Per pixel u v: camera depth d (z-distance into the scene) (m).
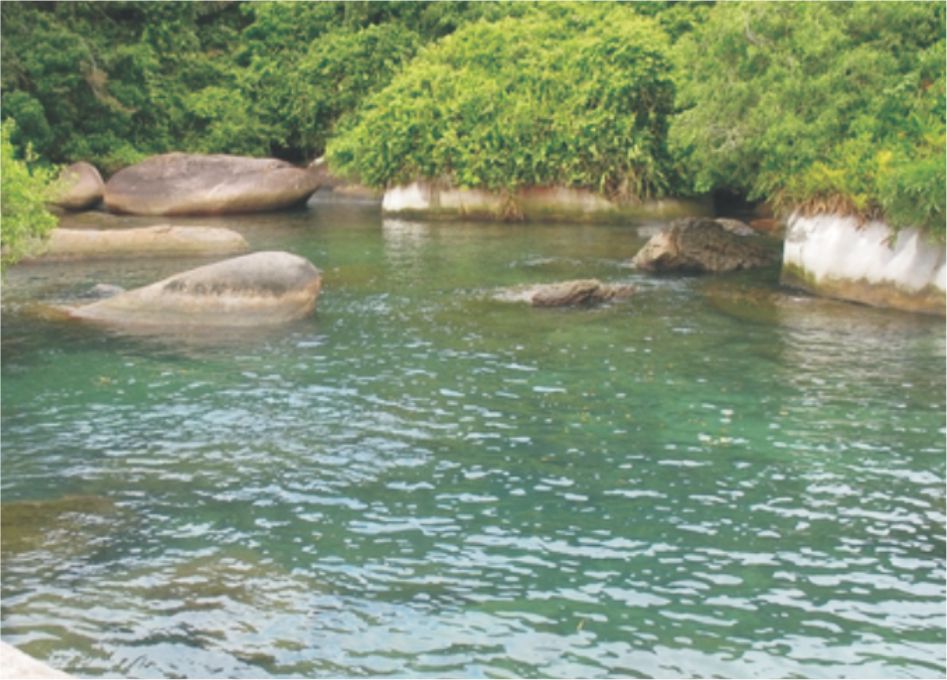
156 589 6.81
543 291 16.33
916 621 6.45
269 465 9.13
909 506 8.20
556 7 34.06
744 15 18.09
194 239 22.08
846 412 10.57
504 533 7.70
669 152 28.08
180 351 13.33
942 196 14.72
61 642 6.14
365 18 39.84
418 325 14.88
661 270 19.77
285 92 39.28
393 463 9.16
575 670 5.88
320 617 6.46
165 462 9.23
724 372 12.13
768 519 7.95
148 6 38.84
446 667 5.91
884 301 15.93
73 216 30.06
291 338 14.09
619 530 7.75
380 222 28.89
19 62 32.38
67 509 8.14
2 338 14.06
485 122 29.75
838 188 16.78
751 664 5.96
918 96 17.17
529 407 10.79
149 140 37.09
